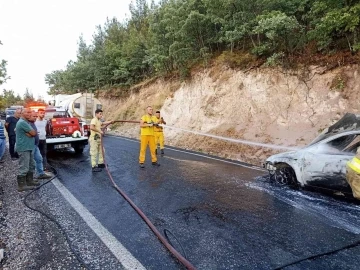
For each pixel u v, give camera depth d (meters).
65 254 3.36
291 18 9.97
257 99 11.66
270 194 5.51
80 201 5.26
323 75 9.95
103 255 3.31
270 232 3.84
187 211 4.67
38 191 5.98
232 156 10.15
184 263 3.04
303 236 3.70
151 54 20.27
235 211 4.64
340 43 9.81
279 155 6.25
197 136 13.06
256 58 12.23
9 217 4.62
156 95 19.66
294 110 10.30
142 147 8.27
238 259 3.18
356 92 9.00
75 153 10.99
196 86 15.01
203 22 13.87
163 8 17.73
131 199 5.32
